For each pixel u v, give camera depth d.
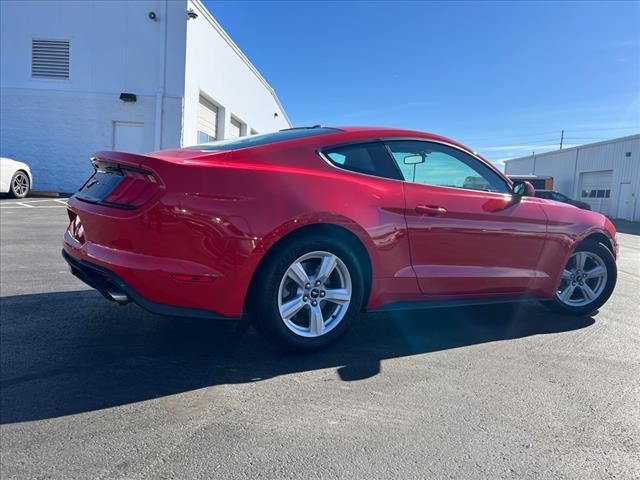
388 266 3.27
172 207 2.63
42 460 1.99
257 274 2.88
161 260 2.64
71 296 4.30
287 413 2.43
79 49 15.94
